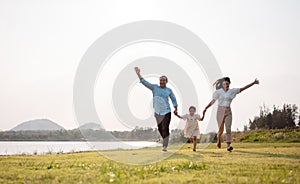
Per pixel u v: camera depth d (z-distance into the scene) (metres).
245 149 9.02
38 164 5.96
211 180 4.31
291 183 4.15
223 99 7.87
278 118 19.12
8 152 9.47
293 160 6.35
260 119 19.56
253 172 4.89
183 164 5.49
